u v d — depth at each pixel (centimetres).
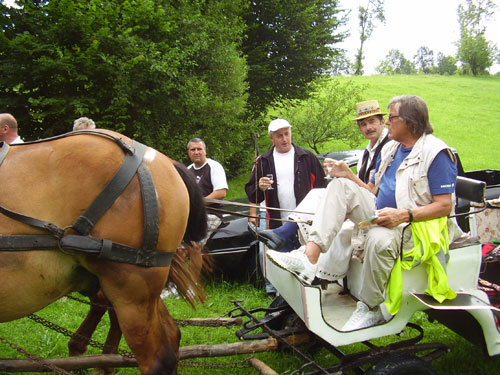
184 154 940
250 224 380
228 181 1223
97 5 762
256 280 509
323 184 491
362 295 301
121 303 244
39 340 386
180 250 297
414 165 301
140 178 242
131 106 849
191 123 953
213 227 500
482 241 392
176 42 858
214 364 309
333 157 696
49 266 229
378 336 289
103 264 237
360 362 286
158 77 835
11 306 227
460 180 335
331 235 305
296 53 1469
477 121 2119
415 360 281
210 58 980
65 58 721
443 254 293
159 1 911
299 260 298
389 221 285
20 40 706
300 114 1408
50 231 223
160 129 883
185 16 934
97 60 761
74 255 235
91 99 768
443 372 337
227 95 1020
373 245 287
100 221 232
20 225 222
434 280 291
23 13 769
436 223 292
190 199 288
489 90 3030
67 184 231
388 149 337
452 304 277
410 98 307
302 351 350
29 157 234
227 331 414
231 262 511
